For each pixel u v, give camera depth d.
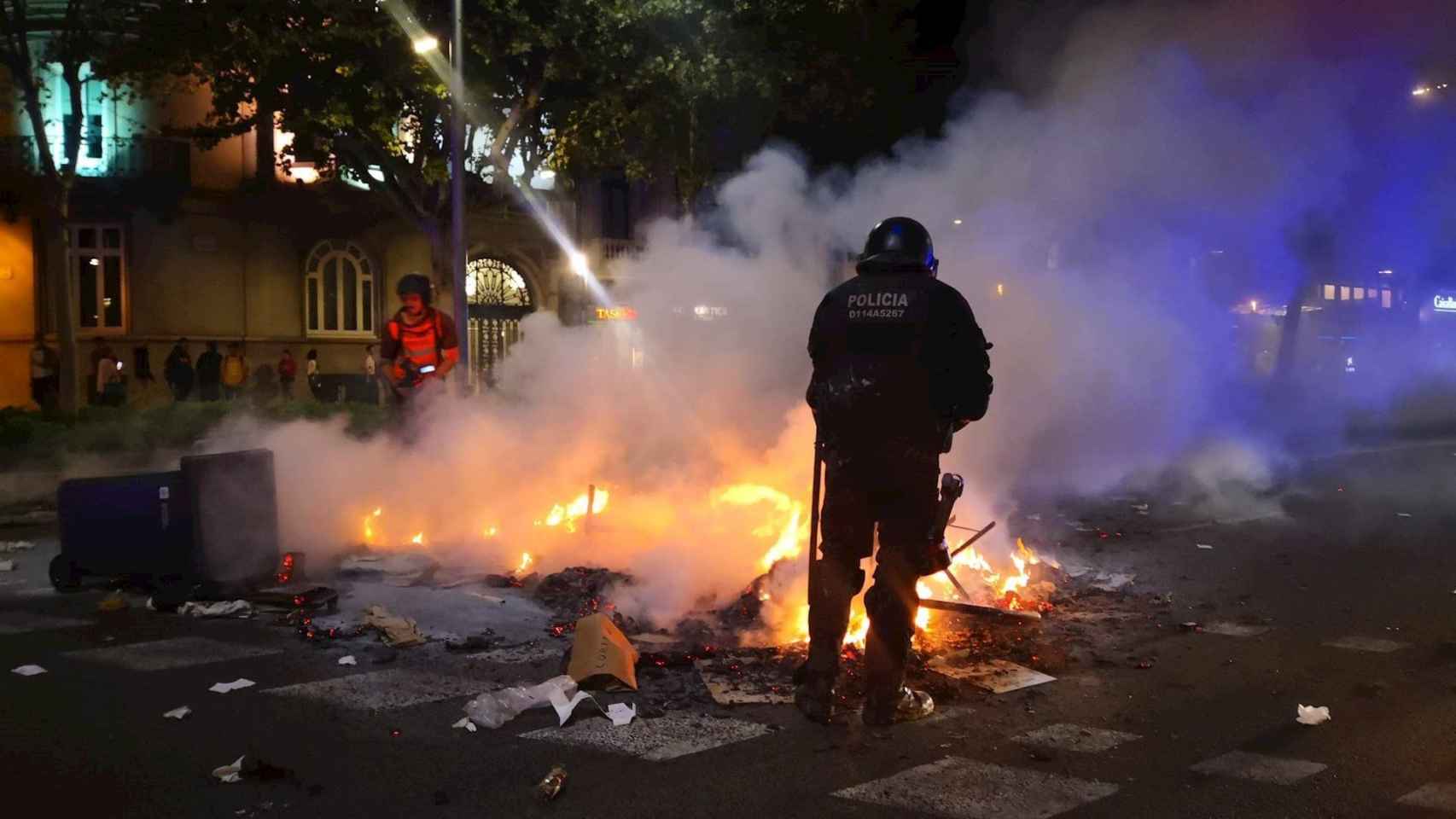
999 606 6.90
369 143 21.69
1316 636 6.53
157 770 4.26
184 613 6.74
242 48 19.05
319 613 6.75
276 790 4.08
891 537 4.87
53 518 11.27
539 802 3.99
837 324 4.91
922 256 4.96
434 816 3.87
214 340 27.36
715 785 4.16
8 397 25.97
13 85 25.20
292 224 28.41
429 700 5.14
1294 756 4.52
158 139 26.33
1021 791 4.12
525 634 6.35
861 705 5.05
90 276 26.44
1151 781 4.25
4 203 25.56
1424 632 6.63
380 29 18.88
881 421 4.79
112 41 22.05
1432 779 4.28
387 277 29.89
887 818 3.88
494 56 19.59
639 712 4.97
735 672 5.48
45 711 4.95
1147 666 5.80
